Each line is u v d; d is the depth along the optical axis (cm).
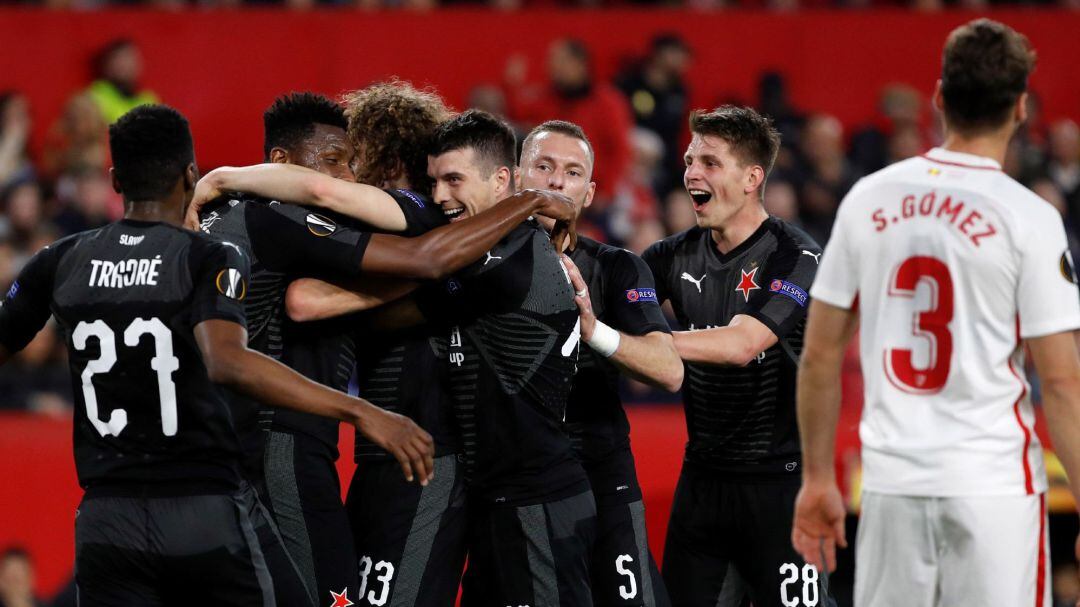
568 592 1447
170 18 3638
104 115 3434
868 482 1228
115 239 1264
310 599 1387
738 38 3969
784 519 1672
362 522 1464
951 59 1199
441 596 1445
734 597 1730
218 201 1428
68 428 2505
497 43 3831
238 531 1255
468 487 1469
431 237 1369
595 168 3641
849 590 2619
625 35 3909
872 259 1212
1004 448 1177
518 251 1428
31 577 2341
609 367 1627
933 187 1194
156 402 1230
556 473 1456
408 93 1548
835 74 4019
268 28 3691
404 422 1270
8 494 2352
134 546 1227
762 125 1711
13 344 1305
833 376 1242
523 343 1431
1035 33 4069
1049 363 1162
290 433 1420
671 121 3812
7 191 3328
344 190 1388
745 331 1612
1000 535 1171
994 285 1166
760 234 1706
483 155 1462
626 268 1605
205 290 1223
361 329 1475
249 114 3694
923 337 1192
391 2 4016
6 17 3559
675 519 1744
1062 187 3872
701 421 1708
